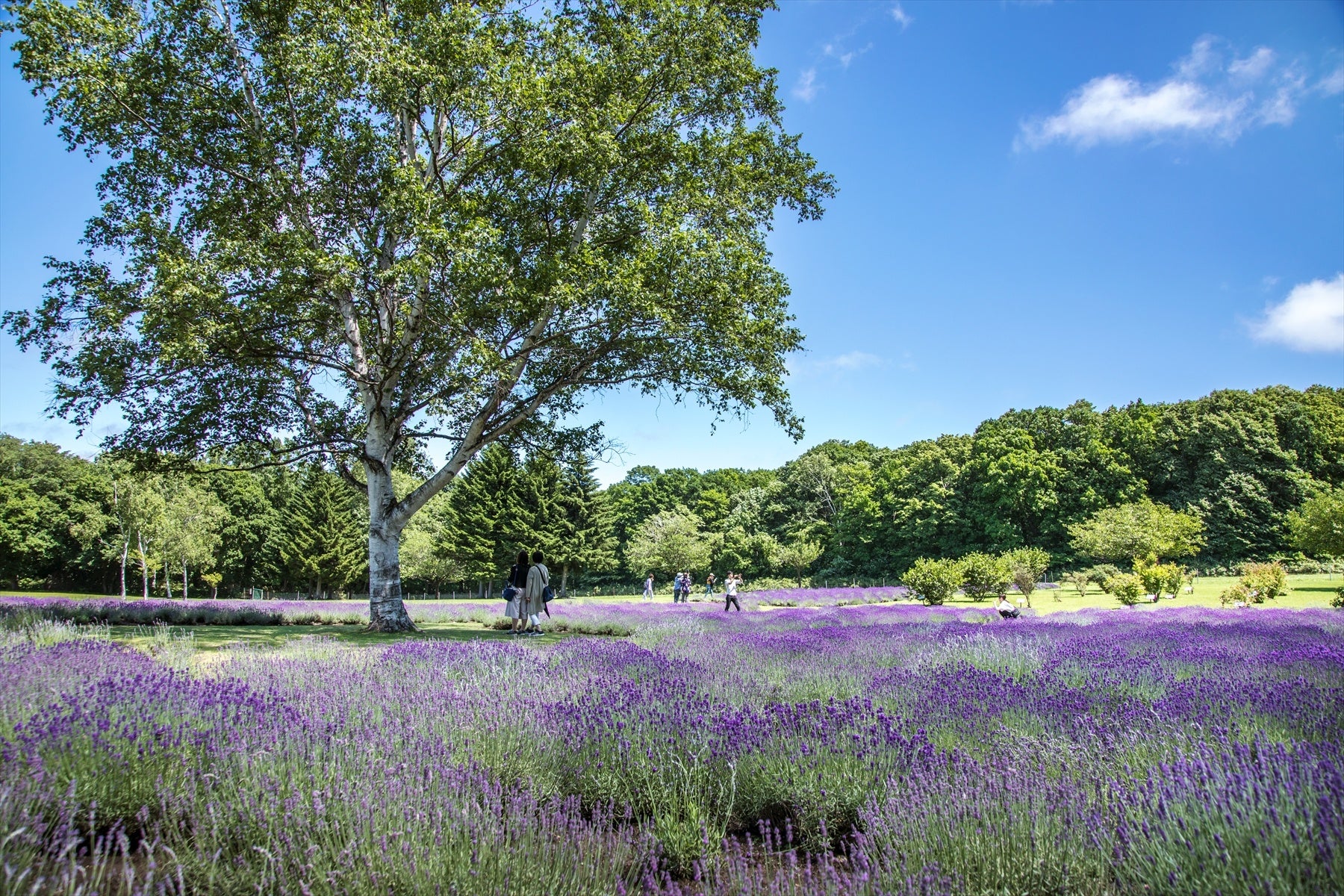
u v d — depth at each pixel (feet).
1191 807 9.96
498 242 44.70
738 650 31.94
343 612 66.80
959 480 197.47
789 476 244.42
